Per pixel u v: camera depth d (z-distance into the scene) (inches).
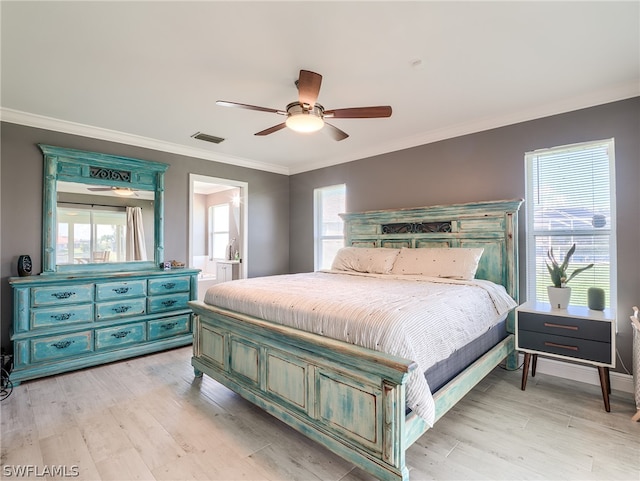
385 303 76.9
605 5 67.6
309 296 86.0
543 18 71.6
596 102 108.9
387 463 60.1
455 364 83.4
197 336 114.9
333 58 86.9
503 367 124.0
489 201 126.6
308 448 77.4
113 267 143.5
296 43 80.2
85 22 71.8
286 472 69.2
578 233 115.6
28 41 78.5
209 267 274.2
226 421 88.8
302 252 209.0
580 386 107.6
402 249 144.7
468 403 96.7
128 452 75.6
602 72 94.9
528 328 104.4
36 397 102.3
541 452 74.3
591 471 68.1
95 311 127.4
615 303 108.1
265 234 204.5
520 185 125.5
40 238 127.4
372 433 62.7
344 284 111.2
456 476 66.9
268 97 109.7
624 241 104.3
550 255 111.4
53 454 74.9
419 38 78.6
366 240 167.8
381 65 90.5
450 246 138.6
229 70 92.4
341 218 180.9
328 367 70.4
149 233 154.2
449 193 143.8
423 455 73.4
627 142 104.0
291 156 185.0
